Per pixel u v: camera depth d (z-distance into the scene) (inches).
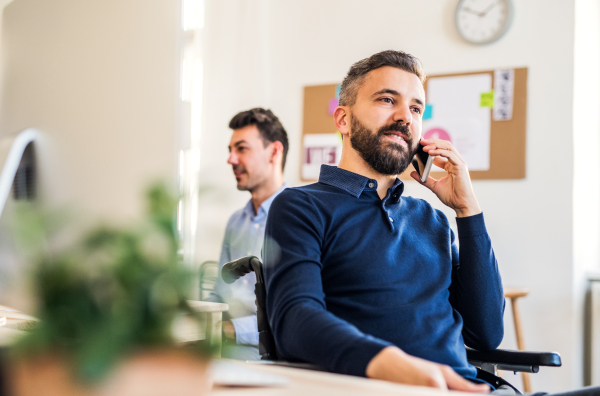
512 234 107.7
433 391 19.3
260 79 127.2
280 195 47.3
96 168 31.1
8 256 23.2
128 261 11.7
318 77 125.0
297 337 35.9
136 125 30.7
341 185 48.5
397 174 50.3
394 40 119.0
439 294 47.0
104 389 11.8
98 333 11.4
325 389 19.0
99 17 31.7
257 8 127.6
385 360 29.5
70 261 11.5
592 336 108.1
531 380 104.7
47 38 33.0
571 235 103.6
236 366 22.6
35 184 32.5
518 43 108.8
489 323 48.9
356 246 45.7
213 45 127.5
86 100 31.4
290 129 126.3
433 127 113.8
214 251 12.9
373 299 44.4
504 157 108.7
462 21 112.7
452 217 109.8
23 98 33.9
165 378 12.6
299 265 41.9
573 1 104.8
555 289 104.1
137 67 30.7
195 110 127.3
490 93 110.2
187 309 12.6
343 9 123.9
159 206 12.4
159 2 31.0
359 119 50.0
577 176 105.8
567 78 104.8
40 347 11.5
